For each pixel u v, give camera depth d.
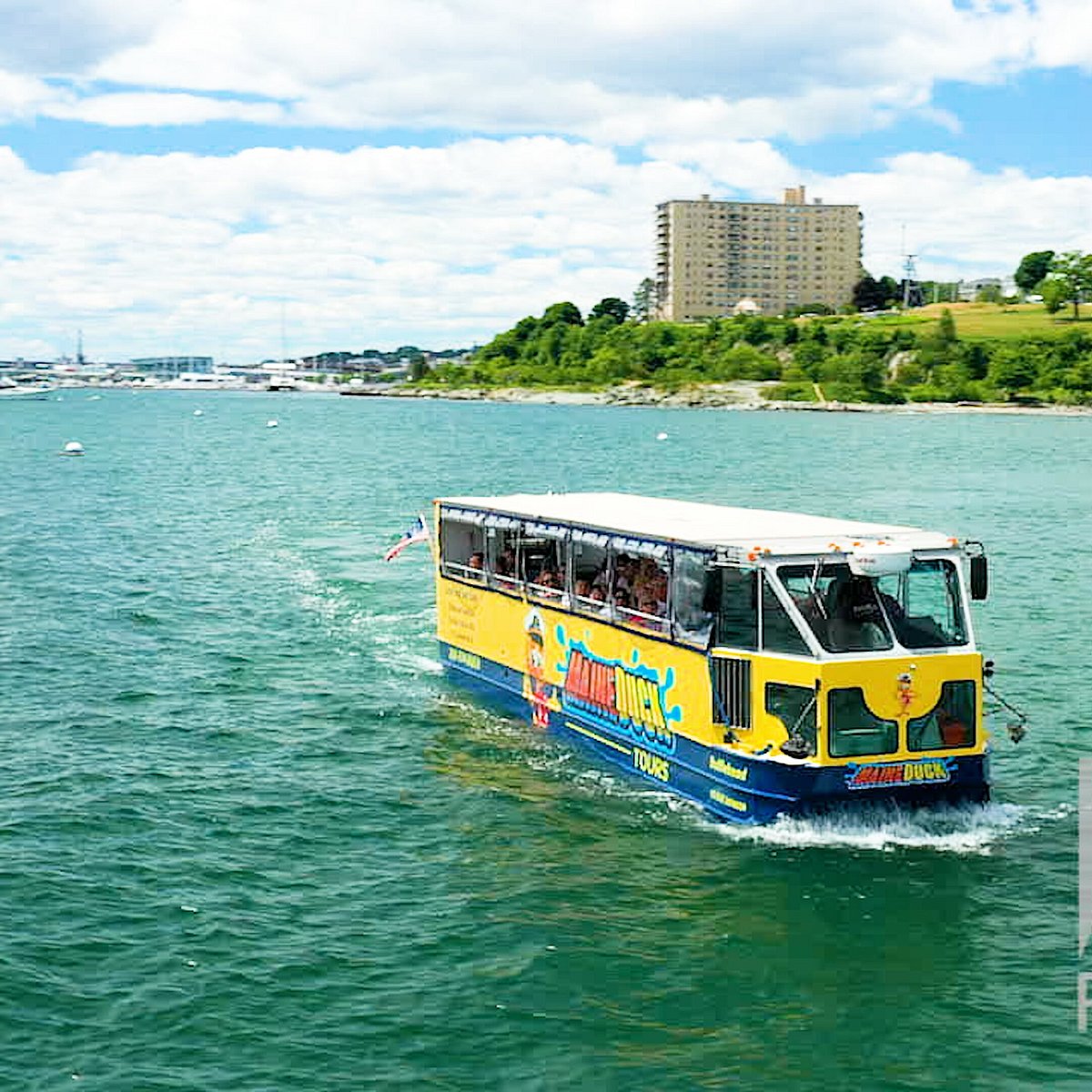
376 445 121.69
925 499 70.00
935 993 14.62
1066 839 18.72
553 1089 12.80
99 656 29.64
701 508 24.39
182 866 17.86
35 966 14.99
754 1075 13.06
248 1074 13.03
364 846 18.61
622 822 19.23
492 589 25.09
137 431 151.25
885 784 18.33
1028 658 29.30
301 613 34.31
